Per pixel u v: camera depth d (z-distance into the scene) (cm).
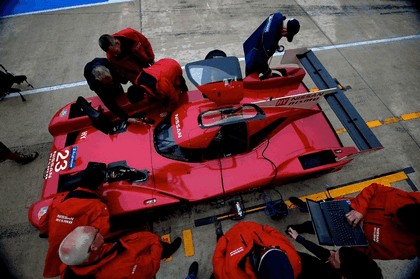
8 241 389
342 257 218
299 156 361
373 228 270
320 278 239
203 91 337
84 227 222
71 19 706
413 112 532
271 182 359
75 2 752
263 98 397
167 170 348
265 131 364
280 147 367
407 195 258
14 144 489
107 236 342
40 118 524
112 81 355
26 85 572
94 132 388
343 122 351
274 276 180
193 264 359
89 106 361
